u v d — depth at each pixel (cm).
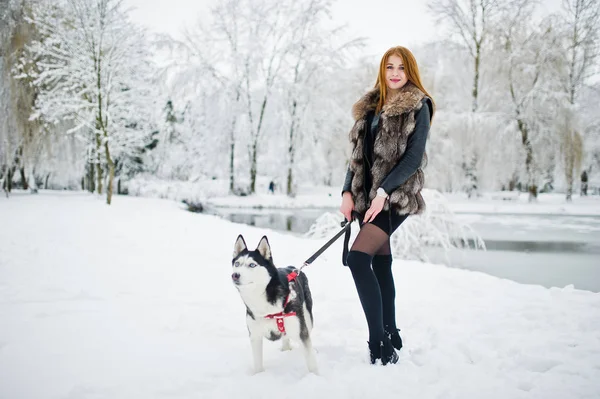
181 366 265
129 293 446
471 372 251
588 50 2273
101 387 232
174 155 3250
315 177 3438
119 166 2755
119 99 1945
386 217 265
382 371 249
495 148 2294
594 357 266
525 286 498
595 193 3500
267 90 3089
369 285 262
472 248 1046
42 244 701
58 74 1747
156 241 802
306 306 291
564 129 2239
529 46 2373
